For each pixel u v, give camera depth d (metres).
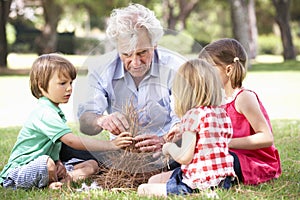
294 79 18.23
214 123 3.79
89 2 28.22
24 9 31.83
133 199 3.63
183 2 34.56
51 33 28.03
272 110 10.51
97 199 3.62
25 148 4.24
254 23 35.62
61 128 4.14
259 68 24.55
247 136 4.05
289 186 3.96
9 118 9.82
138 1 28.39
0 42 24.42
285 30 31.08
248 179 3.97
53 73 4.22
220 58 4.12
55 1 26.53
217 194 3.62
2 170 4.59
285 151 5.42
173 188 3.77
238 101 4.07
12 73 22.58
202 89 3.77
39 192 3.96
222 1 34.91
